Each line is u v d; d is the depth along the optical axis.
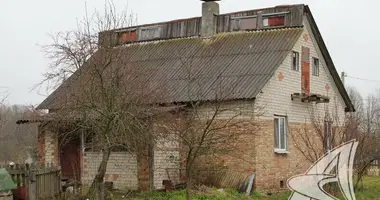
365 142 20.97
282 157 20.53
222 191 17.72
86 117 13.11
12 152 31.17
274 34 22.53
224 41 23.34
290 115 21.36
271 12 23.12
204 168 18.91
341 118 26.06
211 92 18.58
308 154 19.80
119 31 14.67
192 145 12.09
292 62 21.84
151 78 19.00
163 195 16.75
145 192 17.48
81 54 13.91
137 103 13.72
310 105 22.91
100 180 13.35
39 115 17.36
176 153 18.48
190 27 24.78
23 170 14.59
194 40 24.30
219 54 22.27
